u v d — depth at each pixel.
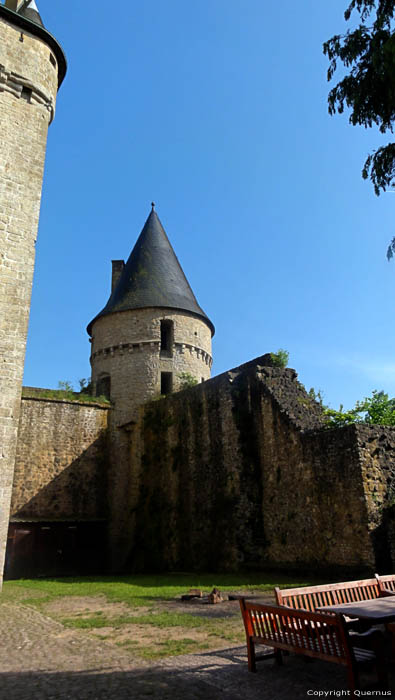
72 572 21.28
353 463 12.25
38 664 5.49
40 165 15.95
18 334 14.04
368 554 11.34
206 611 8.59
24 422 22.52
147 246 28.75
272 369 16.72
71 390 25.50
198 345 26.52
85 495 23.03
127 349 25.45
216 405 17.92
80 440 23.69
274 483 15.07
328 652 4.36
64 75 18.09
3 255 14.37
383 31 6.94
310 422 15.09
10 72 15.75
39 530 21.20
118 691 4.46
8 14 16.09
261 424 16.09
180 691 4.42
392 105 7.09
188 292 28.09
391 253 6.66
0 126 15.30
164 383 26.58
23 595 12.09
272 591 10.45
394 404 24.38
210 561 16.27
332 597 6.07
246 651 5.77
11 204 14.92
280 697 4.24
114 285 31.14
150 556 19.69
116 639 6.65
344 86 7.40
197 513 17.70
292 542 13.88
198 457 18.39
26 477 21.81
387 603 5.05
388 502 12.00
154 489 20.94
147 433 22.50
